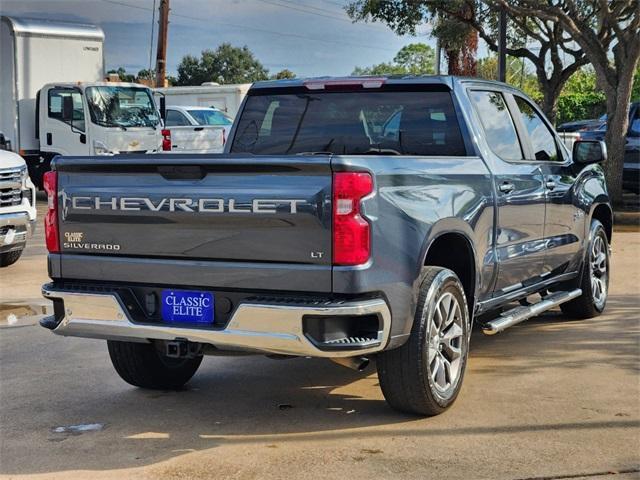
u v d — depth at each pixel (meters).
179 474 4.31
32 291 9.61
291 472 4.31
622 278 9.80
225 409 5.40
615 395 5.50
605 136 18.41
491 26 27.27
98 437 4.89
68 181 5.04
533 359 6.43
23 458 4.57
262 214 4.44
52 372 6.31
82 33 20.38
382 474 4.26
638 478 4.18
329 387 5.85
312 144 6.42
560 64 26.31
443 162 5.25
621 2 17.55
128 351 5.58
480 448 4.60
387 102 6.14
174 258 4.74
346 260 4.34
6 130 19.69
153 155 4.72
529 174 6.36
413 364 4.82
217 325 4.63
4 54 19.55
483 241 5.61
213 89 25.86
